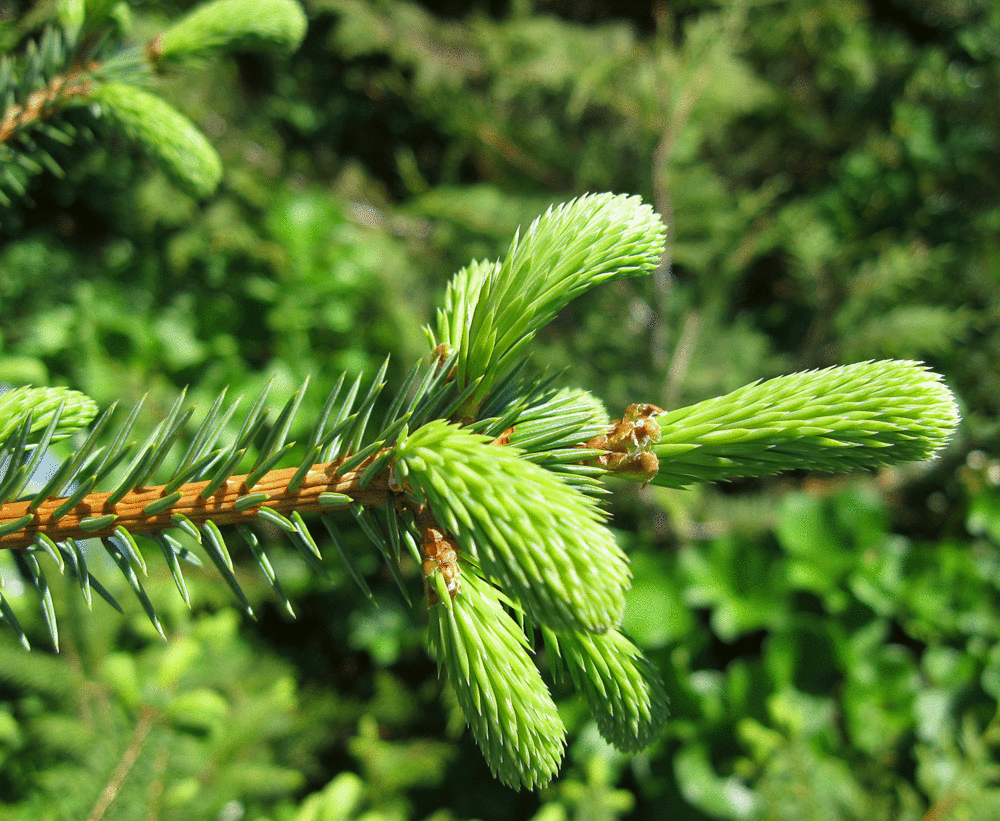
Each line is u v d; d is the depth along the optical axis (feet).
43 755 1.71
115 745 1.42
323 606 2.65
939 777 2.11
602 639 0.80
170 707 1.61
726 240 2.83
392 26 3.06
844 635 2.38
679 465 0.82
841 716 2.34
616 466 0.80
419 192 3.15
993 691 2.28
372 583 2.63
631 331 2.73
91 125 0.98
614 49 2.95
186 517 0.78
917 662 2.51
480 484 0.73
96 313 2.61
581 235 0.81
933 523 2.82
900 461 0.80
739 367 2.81
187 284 2.91
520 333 0.80
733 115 3.14
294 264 2.86
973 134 3.20
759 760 2.14
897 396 0.79
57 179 2.52
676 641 2.46
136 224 2.80
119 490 0.78
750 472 0.81
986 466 2.65
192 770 1.49
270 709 1.73
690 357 2.79
